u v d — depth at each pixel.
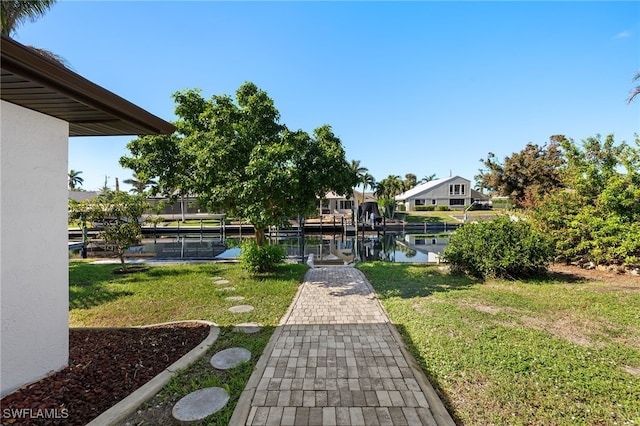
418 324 4.28
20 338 2.57
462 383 2.81
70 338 3.78
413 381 2.82
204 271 8.38
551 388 2.71
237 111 7.73
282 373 2.97
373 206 32.94
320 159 6.86
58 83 2.13
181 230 25.58
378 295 5.90
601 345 3.61
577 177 8.70
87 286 6.70
